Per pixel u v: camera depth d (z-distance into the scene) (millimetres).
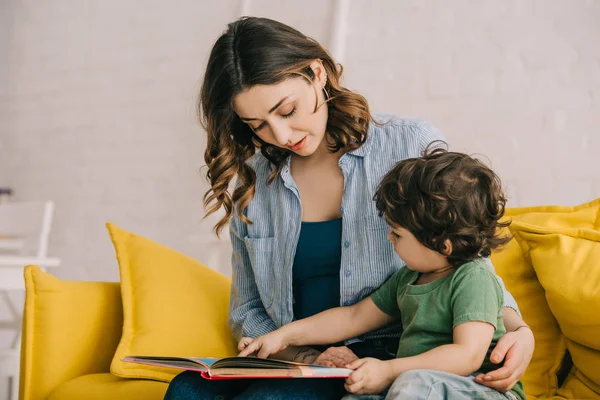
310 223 1505
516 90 2750
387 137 1514
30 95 4156
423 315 1258
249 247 1582
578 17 2652
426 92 2932
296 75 1369
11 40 4246
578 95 2639
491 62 2805
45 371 1602
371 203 1460
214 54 1420
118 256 1769
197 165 3566
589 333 1478
